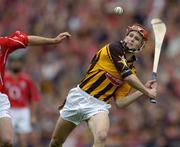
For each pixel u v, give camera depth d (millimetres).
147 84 26391
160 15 57812
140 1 59625
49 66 55312
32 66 55656
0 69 25984
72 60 54969
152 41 53219
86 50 56031
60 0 64562
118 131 45594
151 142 44594
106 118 26094
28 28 64562
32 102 39625
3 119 25594
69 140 45312
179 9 58219
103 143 25500
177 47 54344
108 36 57219
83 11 62062
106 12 60344
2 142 25547
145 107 46938
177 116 46156
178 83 49875
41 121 47938
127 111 46656
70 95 26938
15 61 39156
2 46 26203
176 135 44719
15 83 39062
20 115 39188
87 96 26484
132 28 26531
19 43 26484
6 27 66125
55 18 62938
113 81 26422
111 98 26734
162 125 45594
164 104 47406
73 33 59469
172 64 52188
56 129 27453
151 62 52094
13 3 68312
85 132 45750
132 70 26938
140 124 45969
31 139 44688
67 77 52875
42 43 26922
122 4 59625
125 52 26547
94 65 26656
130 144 44844
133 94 27016
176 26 56750
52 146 28000
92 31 58781
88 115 26344
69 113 26844
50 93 52062
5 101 25938
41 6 65562
